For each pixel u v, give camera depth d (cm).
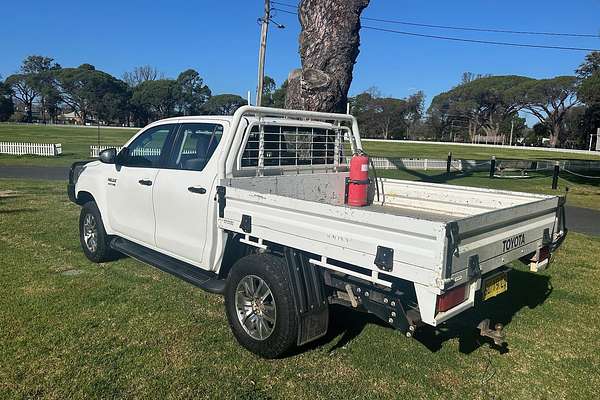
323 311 369
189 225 460
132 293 518
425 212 523
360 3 808
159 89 10625
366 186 529
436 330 432
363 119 10281
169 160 500
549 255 423
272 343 371
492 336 361
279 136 498
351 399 337
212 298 511
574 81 7825
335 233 326
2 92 11019
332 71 805
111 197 575
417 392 351
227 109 11488
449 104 10038
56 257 641
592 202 1459
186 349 398
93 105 10506
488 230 321
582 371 393
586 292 581
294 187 503
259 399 332
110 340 408
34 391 329
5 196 1134
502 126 9531
